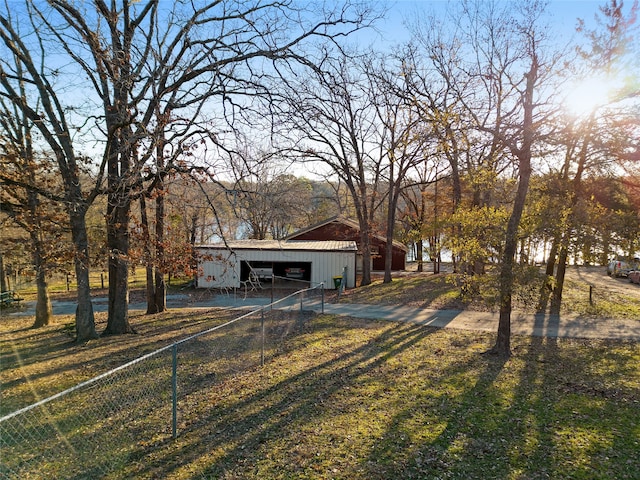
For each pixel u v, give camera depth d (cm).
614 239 1198
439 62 2580
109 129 1121
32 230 1155
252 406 694
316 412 668
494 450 546
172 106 1116
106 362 987
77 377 876
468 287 1102
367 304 1877
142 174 1130
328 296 2244
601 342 1175
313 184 4966
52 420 647
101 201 1470
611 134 931
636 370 910
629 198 1783
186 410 679
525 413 669
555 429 611
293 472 493
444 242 1196
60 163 1142
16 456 534
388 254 2742
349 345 1116
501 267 970
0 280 2008
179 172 1099
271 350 1060
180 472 495
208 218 2738
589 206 1299
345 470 497
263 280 2911
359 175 2788
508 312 1018
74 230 1187
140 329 1410
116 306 1346
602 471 494
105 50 1049
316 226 3562
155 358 995
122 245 1319
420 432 597
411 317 1558
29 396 762
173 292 2552
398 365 931
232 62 1151
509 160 1211
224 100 1068
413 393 755
